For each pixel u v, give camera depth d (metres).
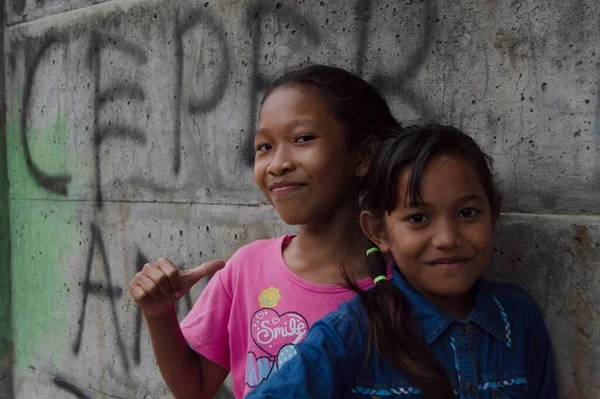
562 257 1.30
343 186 1.27
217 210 1.89
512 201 1.35
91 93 2.21
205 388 1.45
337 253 1.29
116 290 2.19
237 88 1.82
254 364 1.29
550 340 1.30
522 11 1.32
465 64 1.41
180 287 1.27
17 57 2.48
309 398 1.02
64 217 2.36
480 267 1.08
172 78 1.97
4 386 2.67
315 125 1.23
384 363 1.08
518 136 1.34
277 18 1.72
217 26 1.85
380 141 1.27
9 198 2.59
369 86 1.33
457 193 1.04
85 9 2.21
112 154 2.17
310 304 1.27
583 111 1.26
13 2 2.47
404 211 1.08
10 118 2.54
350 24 1.58
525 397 1.18
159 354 1.37
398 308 1.09
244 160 1.81
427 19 1.46
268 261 1.37
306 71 1.29
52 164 2.38
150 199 2.06
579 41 1.26
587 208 1.27
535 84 1.31
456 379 1.08
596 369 1.27
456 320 1.11
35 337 2.53
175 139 1.98
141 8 2.04
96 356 2.27
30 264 2.53
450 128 1.12
